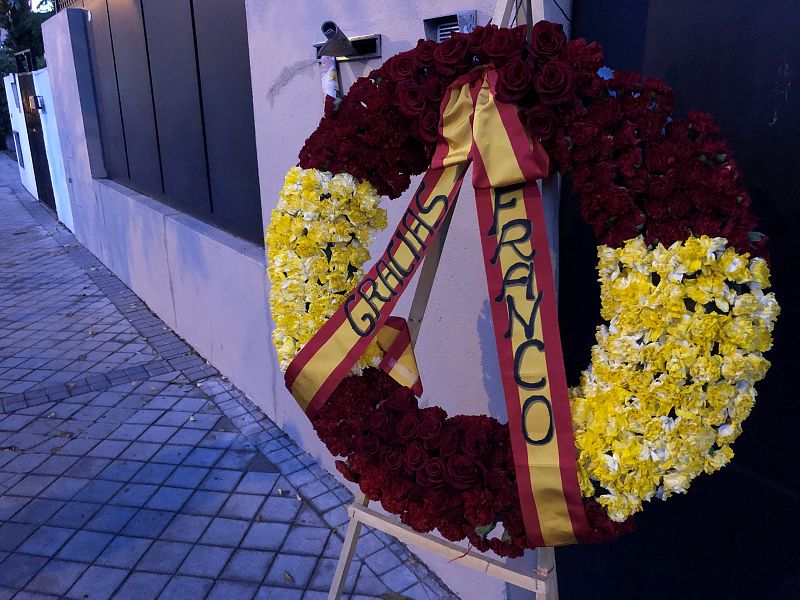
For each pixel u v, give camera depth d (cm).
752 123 155
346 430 153
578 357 206
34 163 1254
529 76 133
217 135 449
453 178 148
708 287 124
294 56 303
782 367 160
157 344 538
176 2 476
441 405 250
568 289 205
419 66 153
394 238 154
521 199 137
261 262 376
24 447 383
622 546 204
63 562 288
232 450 374
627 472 127
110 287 712
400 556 286
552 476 130
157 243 563
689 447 127
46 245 934
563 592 226
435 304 242
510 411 134
